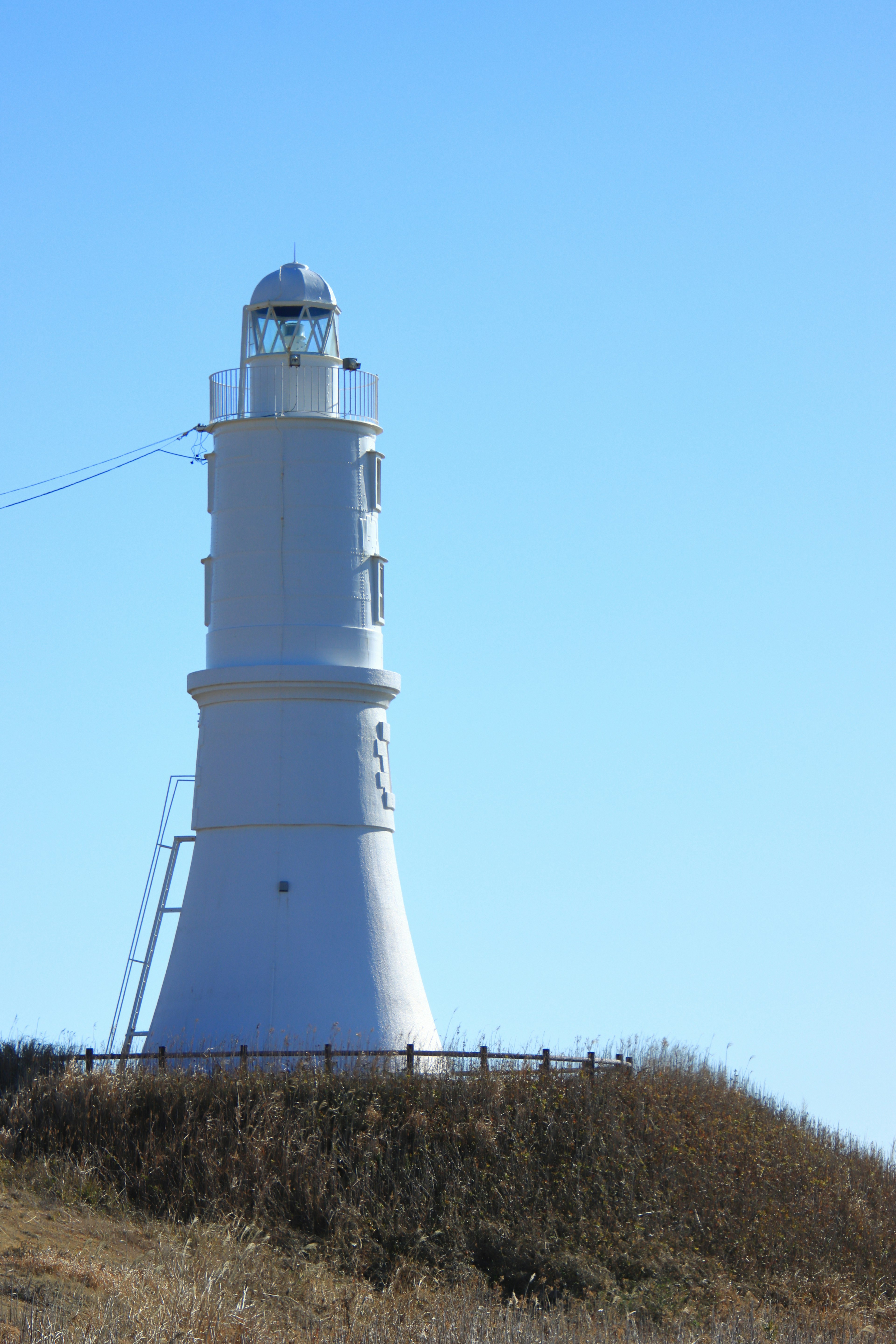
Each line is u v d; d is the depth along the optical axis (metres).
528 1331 25.28
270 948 40.38
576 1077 36.75
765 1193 35.22
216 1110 33.78
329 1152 33.28
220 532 43.06
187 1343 22.23
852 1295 32.38
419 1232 31.20
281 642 42.00
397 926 41.66
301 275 44.09
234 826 41.47
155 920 43.66
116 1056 35.78
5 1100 33.72
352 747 41.97
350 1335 24.39
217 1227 29.81
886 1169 40.28
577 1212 32.84
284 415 42.59
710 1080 41.50
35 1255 25.12
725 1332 27.44
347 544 42.72
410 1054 35.88
